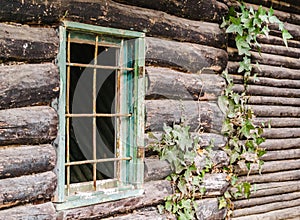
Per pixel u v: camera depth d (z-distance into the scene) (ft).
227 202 13.29
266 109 15.60
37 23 9.37
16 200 8.87
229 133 13.30
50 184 9.40
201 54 12.38
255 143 14.48
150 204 11.29
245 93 14.66
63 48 9.64
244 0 14.85
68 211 9.67
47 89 9.36
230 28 13.15
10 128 8.82
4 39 8.74
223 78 13.16
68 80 10.07
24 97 9.05
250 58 15.07
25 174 9.14
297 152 16.89
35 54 9.22
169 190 11.66
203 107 12.53
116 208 10.56
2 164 8.73
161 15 11.58
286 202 16.57
